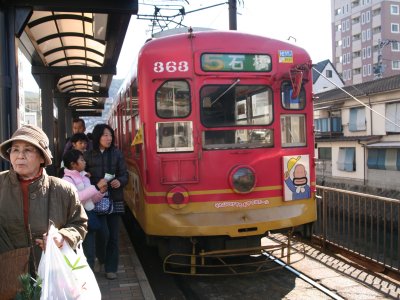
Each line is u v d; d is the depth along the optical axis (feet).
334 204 25.59
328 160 102.68
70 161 16.05
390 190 80.43
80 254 9.59
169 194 19.16
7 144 9.54
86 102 63.00
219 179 19.60
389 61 175.32
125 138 28.66
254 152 20.10
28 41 28.40
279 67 20.62
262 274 21.24
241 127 20.08
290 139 21.03
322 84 148.77
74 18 26.35
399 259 20.34
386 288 18.83
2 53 19.16
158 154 19.35
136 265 20.85
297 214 20.68
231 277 20.99
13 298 8.96
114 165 18.72
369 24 182.60
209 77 19.75
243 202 19.79
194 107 19.61
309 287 19.24
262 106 20.51
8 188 9.44
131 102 24.21
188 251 20.29
